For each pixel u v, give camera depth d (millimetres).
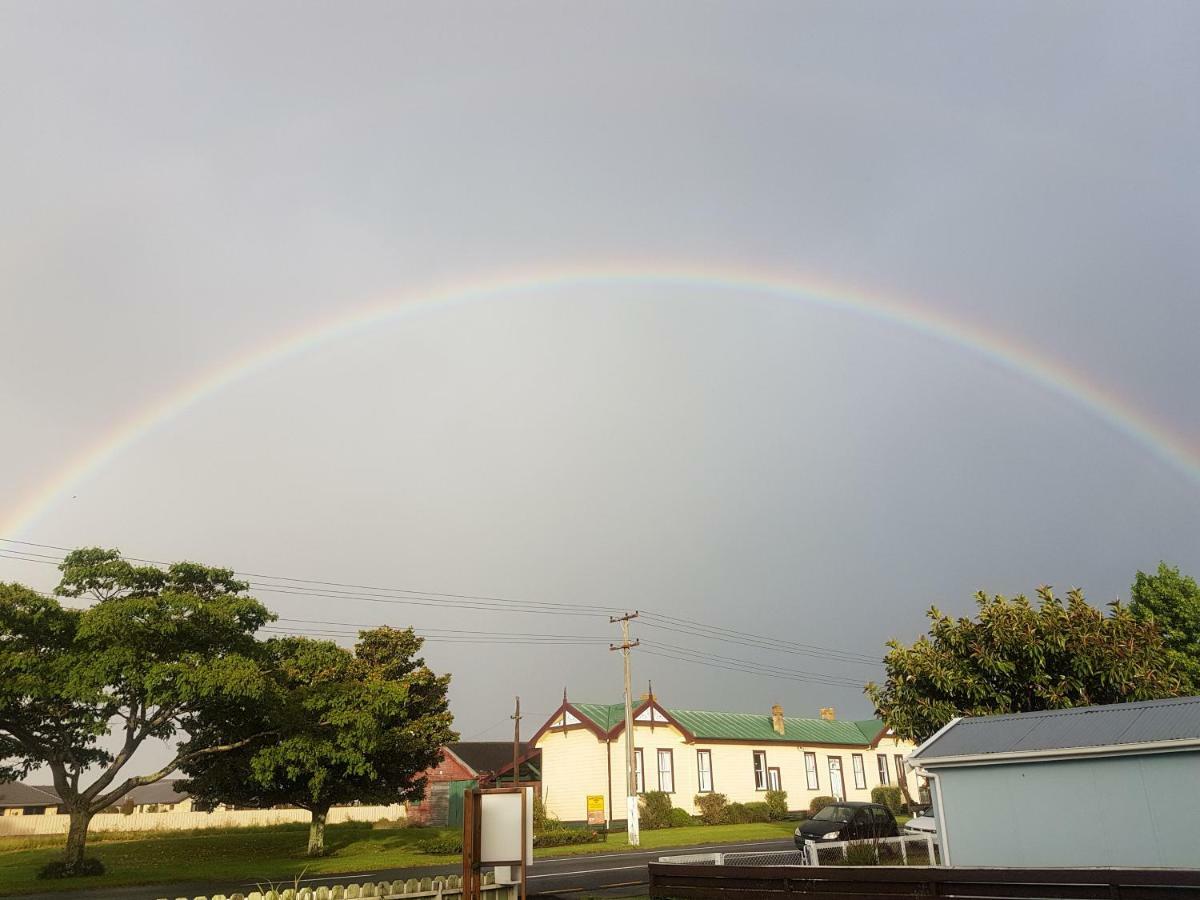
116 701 24016
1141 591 31344
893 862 20141
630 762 34219
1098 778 15273
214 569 28219
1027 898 11883
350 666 33219
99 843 39469
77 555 27328
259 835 41719
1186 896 10805
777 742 51406
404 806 53250
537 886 19812
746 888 14930
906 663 25172
